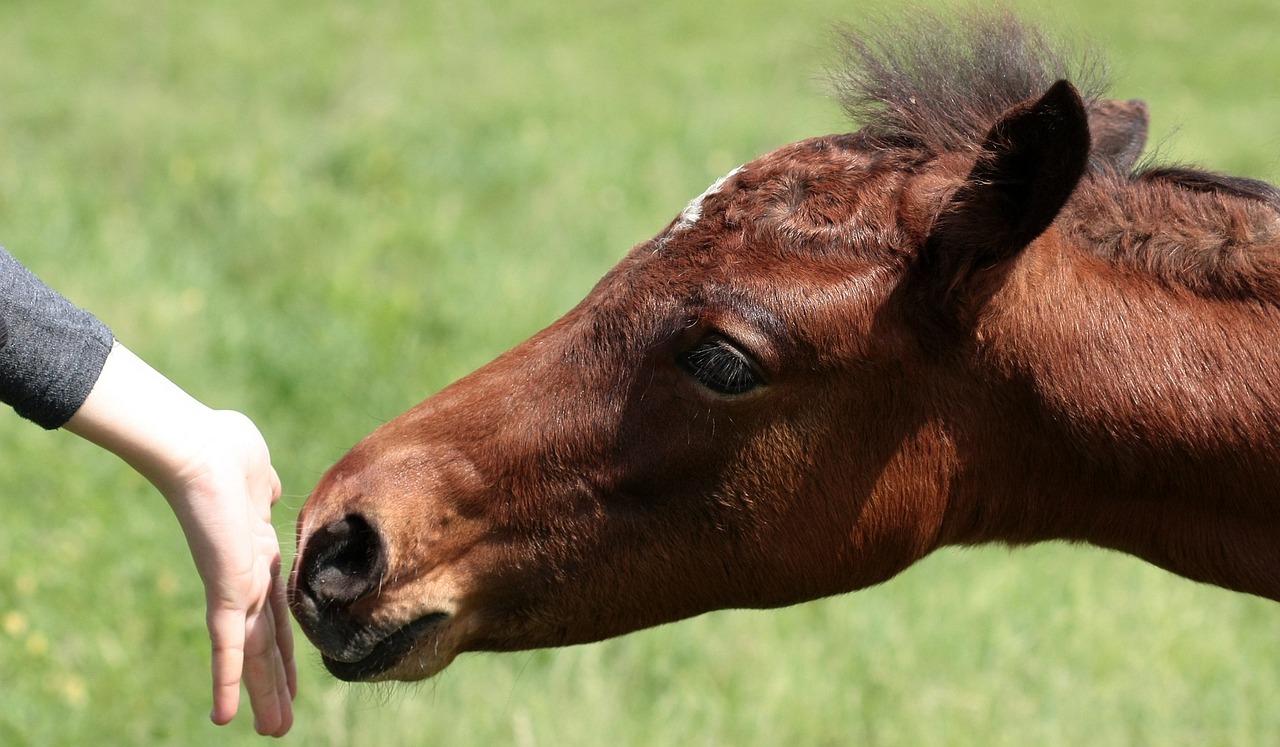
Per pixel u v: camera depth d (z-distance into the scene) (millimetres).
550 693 5746
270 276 9172
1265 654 6363
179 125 12156
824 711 5777
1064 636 6277
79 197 10117
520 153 11422
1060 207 3338
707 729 5676
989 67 3881
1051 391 3621
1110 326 3609
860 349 3578
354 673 3775
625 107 13672
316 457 7109
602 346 3691
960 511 3867
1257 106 14367
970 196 3449
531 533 3775
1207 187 3766
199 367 7750
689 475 3705
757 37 17328
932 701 5820
